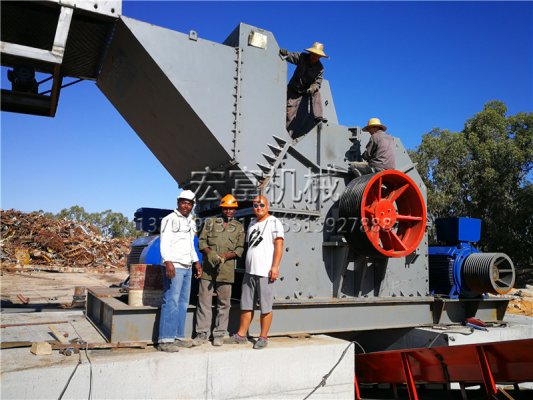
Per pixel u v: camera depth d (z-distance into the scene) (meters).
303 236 5.82
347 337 7.24
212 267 4.81
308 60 6.38
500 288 6.85
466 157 27.05
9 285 15.70
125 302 5.16
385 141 6.33
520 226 25.56
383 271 6.38
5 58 4.92
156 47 4.93
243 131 5.48
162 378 3.96
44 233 24.83
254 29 5.72
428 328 6.69
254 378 4.38
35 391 3.47
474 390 6.05
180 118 5.50
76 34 5.14
